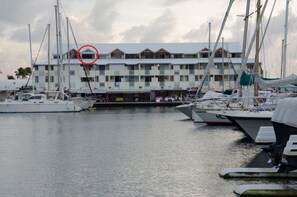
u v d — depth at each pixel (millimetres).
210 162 21312
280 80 26812
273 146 16406
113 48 105125
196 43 107625
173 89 100812
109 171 19516
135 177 18266
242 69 32000
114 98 102188
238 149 25375
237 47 100750
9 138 33094
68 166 20812
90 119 53531
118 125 44000
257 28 31828
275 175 17469
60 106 68250
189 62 101125
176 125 42844
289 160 14172
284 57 52312
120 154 24281
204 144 27938
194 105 44594
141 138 32000
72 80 99125
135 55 104062
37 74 100062
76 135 34688
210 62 41219
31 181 17703
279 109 16344
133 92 100750
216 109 35219
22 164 21484
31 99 67875
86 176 18547
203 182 17109
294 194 14516
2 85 99500
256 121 25984
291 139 14102
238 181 17062
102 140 31000
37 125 45094
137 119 52812
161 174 18766
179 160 22078
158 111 72500
